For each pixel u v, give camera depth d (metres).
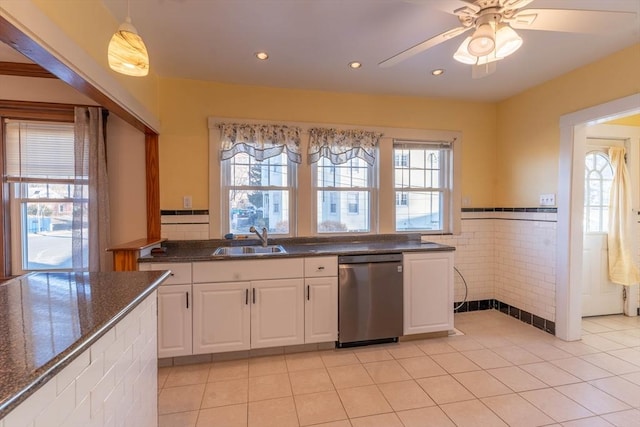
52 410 0.73
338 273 2.70
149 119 2.63
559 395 2.05
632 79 2.37
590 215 3.45
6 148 2.67
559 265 2.93
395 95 3.43
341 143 3.27
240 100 3.10
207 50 2.45
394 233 3.50
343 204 3.43
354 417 1.87
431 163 3.67
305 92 3.24
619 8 1.89
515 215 3.45
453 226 3.63
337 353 2.67
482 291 3.72
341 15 2.00
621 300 3.53
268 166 3.25
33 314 0.99
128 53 1.45
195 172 3.02
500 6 1.49
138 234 2.91
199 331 2.47
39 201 2.75
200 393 2.11
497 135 3.72
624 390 2.10
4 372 0.64
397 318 2.82
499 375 2.30
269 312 2.58
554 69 2.79
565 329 2.87
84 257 2.68
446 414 1.88
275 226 3.27
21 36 1.24
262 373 2.36
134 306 1.14
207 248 2.98
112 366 1.05
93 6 1.76
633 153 3.44
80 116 2.66
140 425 1.30
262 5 1.90
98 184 2.71
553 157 3.01
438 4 1.48
